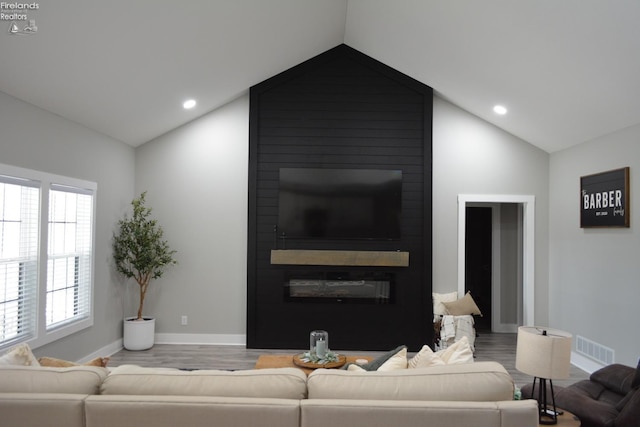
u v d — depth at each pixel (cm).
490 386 205
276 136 595
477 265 783
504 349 604
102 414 198
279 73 594
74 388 209
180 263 600
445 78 544
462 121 608
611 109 429
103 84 423
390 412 196
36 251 409
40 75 367
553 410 249
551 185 599
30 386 209
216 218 603
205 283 601
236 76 543
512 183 605
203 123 606
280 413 197
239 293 601
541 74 429
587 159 516
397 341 586
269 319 588
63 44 344
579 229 530
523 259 646
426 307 584
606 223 470
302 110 596
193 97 541
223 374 214
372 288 589
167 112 547
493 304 709
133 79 439
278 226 588
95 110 463
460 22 416
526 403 199
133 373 217
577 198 535
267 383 209
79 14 321
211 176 604
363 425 196
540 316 603
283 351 575
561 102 462
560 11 335
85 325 489
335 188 588
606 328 475
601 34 336
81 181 477
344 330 588
